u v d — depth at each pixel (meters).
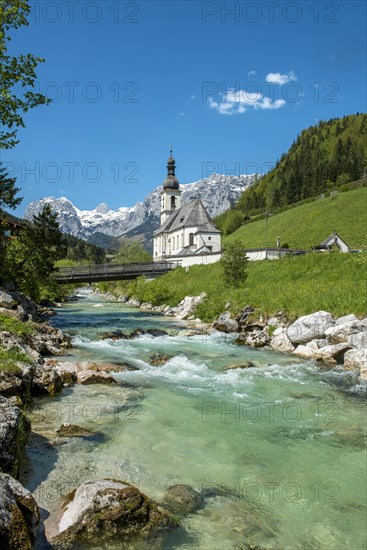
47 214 36.81
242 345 21.69
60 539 5.73
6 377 10.62
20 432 8.05
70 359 17.27
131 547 5.79
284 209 118.44
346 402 12.37
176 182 124.00
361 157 181.00
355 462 8.55
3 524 4.82
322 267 30.94
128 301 56.34
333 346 17.70
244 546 5.98
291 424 10.47
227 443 9.25
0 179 28.28
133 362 17.14
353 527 6.56
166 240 104.38
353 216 86.12
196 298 36.03
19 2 21.69
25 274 34.25
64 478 7.43
